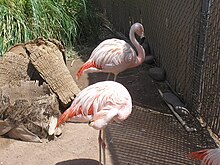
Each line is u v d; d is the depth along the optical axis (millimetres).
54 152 4078
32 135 4227
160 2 5684
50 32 6359
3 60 4906
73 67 6152
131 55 4832
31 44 5012
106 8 8648
